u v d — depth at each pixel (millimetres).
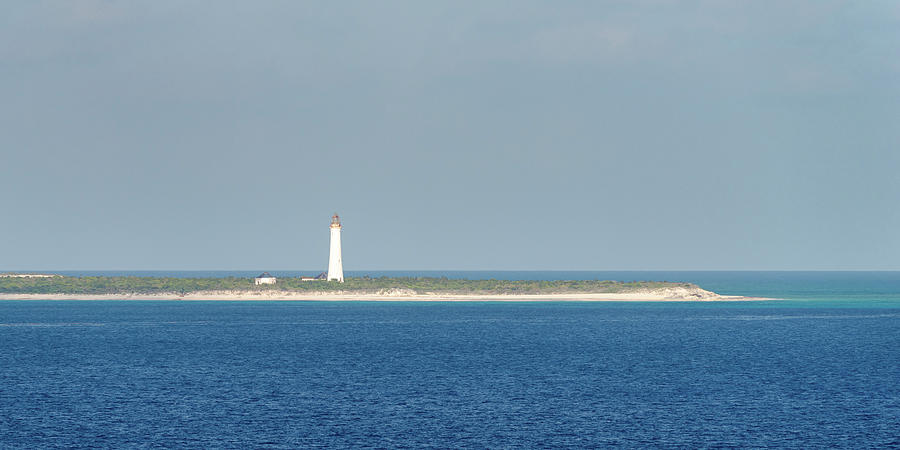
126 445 99875
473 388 135625
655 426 109500
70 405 121562
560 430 107375
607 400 126000
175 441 101625
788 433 106062
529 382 141625
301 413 116375
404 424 110125
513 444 100938
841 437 104125
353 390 133625
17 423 110438
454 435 104688
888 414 116500
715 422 111688
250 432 105750
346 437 103500
